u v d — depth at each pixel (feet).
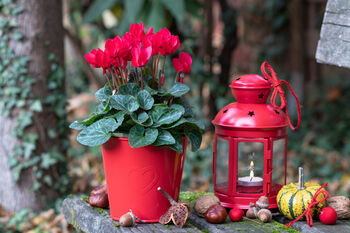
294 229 4.94
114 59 5.00
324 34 5.20
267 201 5.11
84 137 4.80
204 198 5.30
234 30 15.76
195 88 15.55
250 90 5.17
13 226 10.57
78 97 19.56
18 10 10.80
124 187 4.95
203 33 15.72
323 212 4.90
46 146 11.19
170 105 5.09
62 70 11.39
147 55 4.83
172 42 5.07
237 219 5.08
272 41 19.10
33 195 11.08
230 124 5.20
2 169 11.07
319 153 15.90
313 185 5.12
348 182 13.33
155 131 4.75
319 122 18.15
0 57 10.87
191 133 5.09
